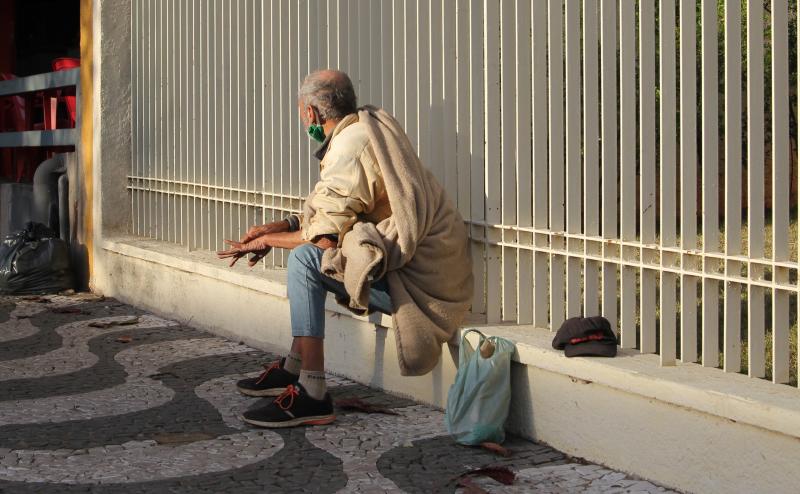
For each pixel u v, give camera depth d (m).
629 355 4.71
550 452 4.84
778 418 3.76
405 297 5.23
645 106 4.65
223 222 8.34
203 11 8.55
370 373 6.18
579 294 5.11
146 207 9.76
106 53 9.90
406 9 6.05
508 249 5.50
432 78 5.90
